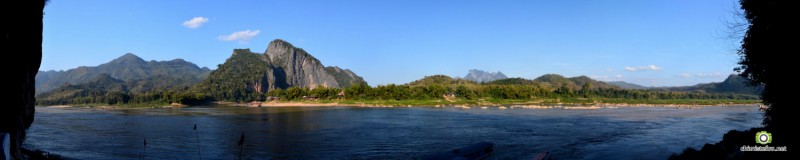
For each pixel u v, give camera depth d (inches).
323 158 1745.8
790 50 928.9
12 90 1000.2
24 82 1072.8
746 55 1130.0
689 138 2342.5
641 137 2386.8
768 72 1061.1
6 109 973.8
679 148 1968.5
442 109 5915.4
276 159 1724.9
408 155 1804.9
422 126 3125.0
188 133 2657.5
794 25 895.7
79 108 7746.1
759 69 1103.6
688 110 5467.5
